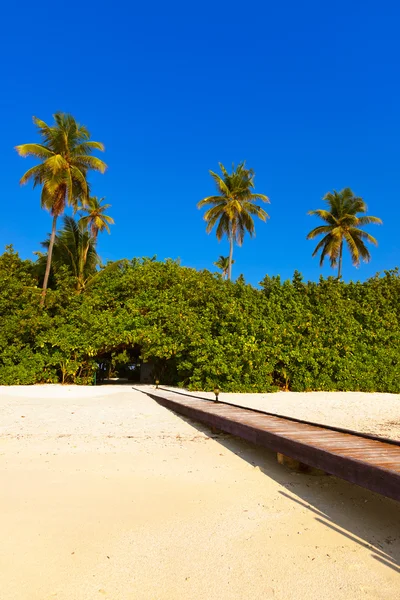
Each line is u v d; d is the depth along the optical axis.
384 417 11.74
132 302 20.95
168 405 12.27
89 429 9.09
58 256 31.05
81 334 19.89
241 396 15.80
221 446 7.93
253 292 20.59
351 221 37.34
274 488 5.48
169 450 7.42
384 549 3.79
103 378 32.41
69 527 4.09
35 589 3.04
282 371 18.61
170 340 18.77
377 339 20.33
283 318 19.28
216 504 4.84
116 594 3.01
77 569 3.33
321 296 20.67
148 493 5.12
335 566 3.47
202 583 3.18
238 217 36.75
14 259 23.77
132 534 3.98
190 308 19.67
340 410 12.95
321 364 19.03
